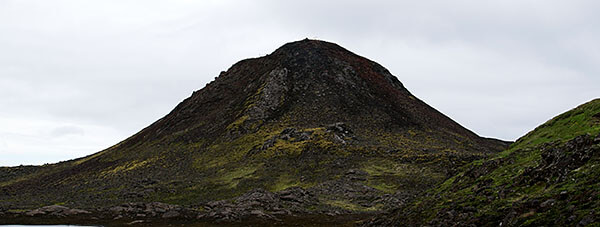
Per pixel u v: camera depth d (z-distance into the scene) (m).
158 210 59.25
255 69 165.62
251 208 58.06
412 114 136.38
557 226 18.78
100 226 49.62
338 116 120.44
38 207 68.44
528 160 30.20
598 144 24.17
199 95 160.62
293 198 63.47
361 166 81.00
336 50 172.88
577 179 22.05
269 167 84.06
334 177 75.50
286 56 160.88
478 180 31.73
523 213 21.84
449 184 36.06
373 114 125.75
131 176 93.62
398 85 167.38
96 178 98.75
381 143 100.25
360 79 150.62
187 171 91.19
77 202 72.81
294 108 125.50
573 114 35.34
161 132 136.62
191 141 115.69
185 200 69.38
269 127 112.44
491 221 23.38
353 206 60.66
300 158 87.12
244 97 138.62
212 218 53.28
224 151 101.25
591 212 17.77
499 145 145.38
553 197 21.42
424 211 30.91
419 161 81.06
